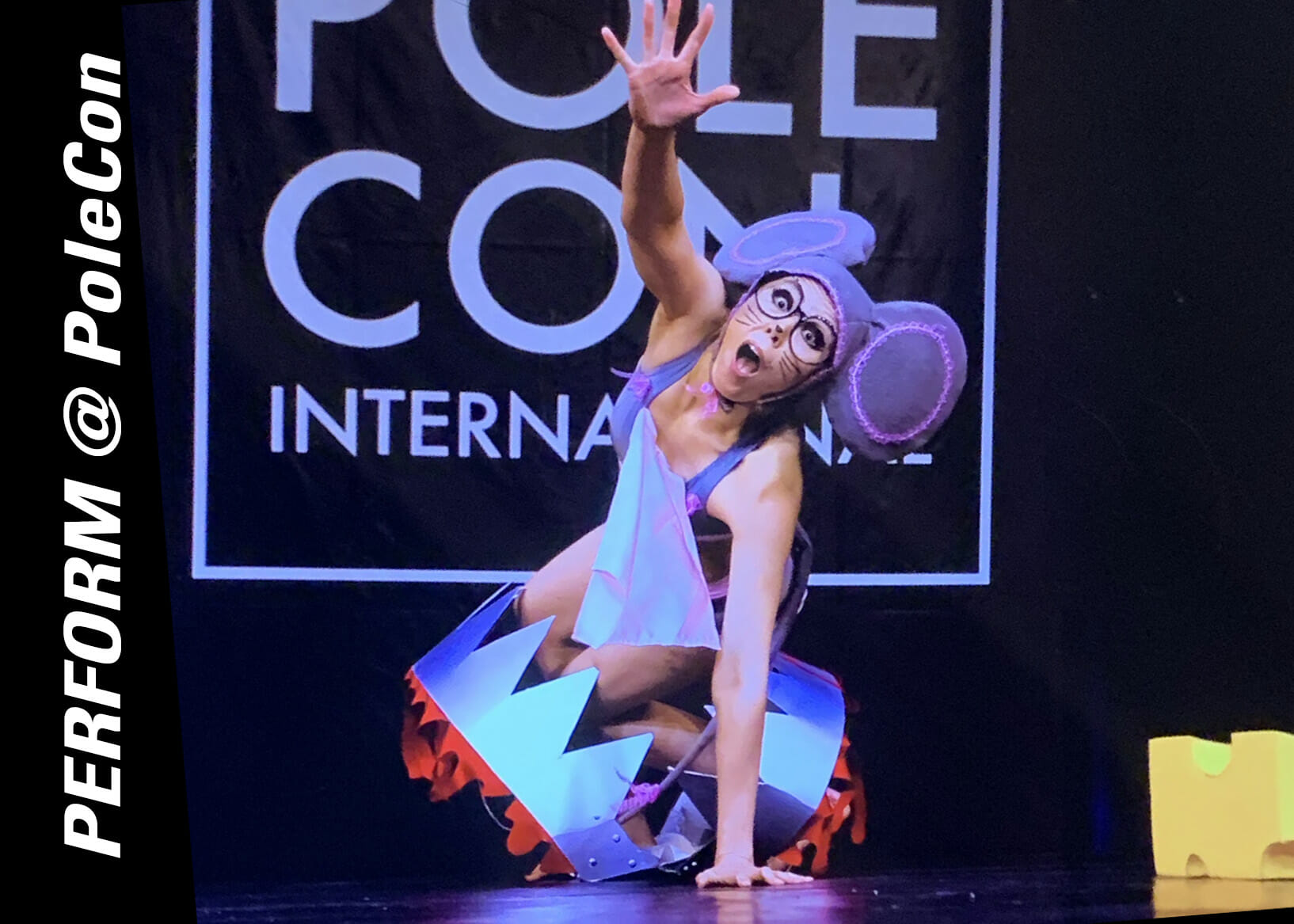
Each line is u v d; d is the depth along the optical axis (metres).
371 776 2.10
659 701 2.13
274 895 2.05
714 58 2.12
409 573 2.10
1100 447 2.22
